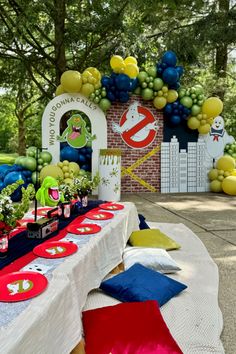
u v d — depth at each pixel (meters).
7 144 37.19
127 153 9.38
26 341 1.47
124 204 4.35
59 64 11.62
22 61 11.94
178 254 4.13
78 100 8.89
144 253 3.56
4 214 2.29
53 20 11.06
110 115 9.19
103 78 8.79
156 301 2.43
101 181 8.11
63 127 11.80
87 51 11.90
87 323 2.21
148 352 1.89
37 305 1.68
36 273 2.03
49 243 2.60
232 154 10.02
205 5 11.77
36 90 16.02
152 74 8.95
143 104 9.34
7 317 1.58
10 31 10.40
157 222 6.00
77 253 2.46
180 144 9.66
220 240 4.96
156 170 9.61
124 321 2.12
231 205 7.79
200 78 13.79
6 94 17.11
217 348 2.27
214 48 12.18
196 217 6.54
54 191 3.30
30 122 24.47
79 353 1.95
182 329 2.43
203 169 9.86
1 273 2.06
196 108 9.30
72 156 8.89
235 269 3.81
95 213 3.72
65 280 1.99
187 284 3.22
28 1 9.29
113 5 10.23
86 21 10.67
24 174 8.36
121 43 10.73
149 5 10.48
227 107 14.00
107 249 3.09
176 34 11.62
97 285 2.73
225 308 2.91
